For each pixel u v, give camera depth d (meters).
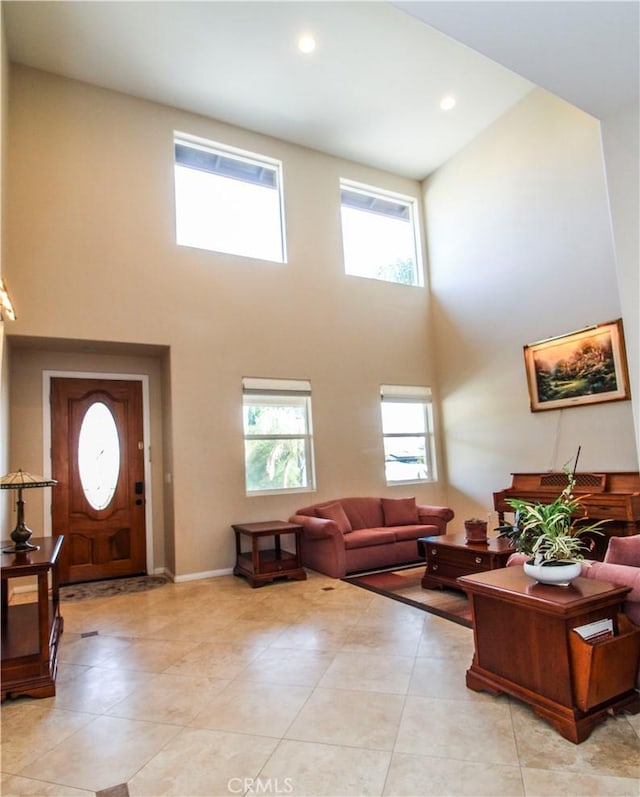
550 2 2.15
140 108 5.40
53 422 5.10
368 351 6.55
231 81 5.23
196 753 2.05
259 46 4.77
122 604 4.25
